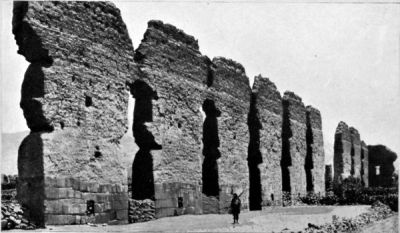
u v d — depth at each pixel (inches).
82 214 653.9
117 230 631.2
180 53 892.6
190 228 679.1
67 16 663.8
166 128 835.4
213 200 969.5
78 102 668.7
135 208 752.3
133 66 779.4
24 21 612.4
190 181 885.8
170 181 831.1
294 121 1424.7
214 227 697.6
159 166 807.1
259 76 1221.1
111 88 729.0
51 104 631.2
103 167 697.6
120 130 739.4
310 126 1561.3
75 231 589.0
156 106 815.7
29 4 616.7
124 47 762.8
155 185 794.2
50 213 608.1
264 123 1212.5
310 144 1556.3
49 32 636.7
